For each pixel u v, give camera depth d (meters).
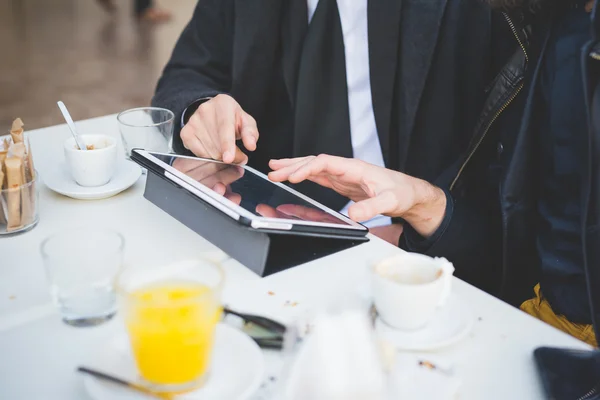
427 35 1.34
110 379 0.61
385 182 0.97
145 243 0.90
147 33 4.78
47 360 0.67
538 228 1.06
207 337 0.60
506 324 0.75
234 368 0.63
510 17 1.04
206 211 0.91
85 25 4.95
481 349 0.70
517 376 0.66
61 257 0.72
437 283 0.69
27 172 0.94
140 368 0.61
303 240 0.88
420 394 0.61
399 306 0.70
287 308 0.76
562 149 0.98
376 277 0.71
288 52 1.44
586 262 0.87
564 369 0.65
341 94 1.43
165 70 1.56
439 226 1.07
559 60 0.97
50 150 1.20
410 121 1.39
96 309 0.73
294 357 0.59
